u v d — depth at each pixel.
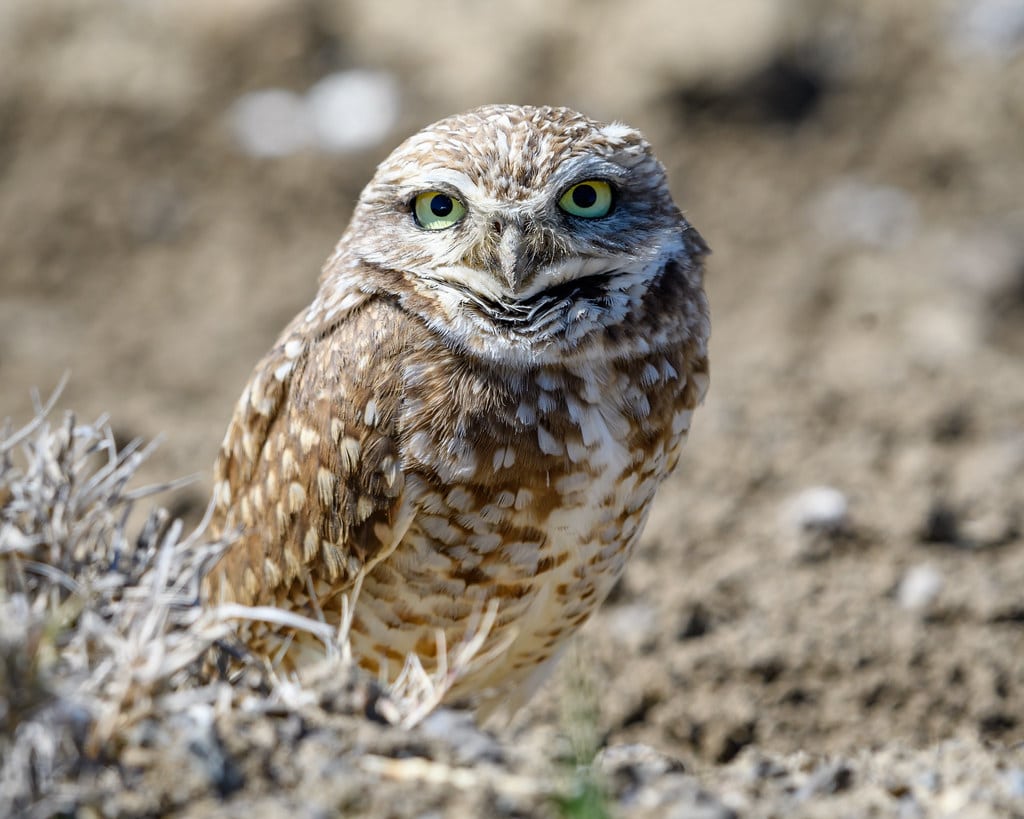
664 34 23.16
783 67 23.12
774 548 13.53
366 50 23.98
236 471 9.70
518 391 8.54
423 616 8.96
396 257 8.78
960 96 23.36
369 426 8.59
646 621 12.74
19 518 7.71
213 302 20.19
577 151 8.67
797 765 7.95
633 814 6.70
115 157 22.28
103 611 7.27
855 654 12.27
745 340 19.06
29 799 6.10
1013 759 8.03
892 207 21.94
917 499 13.91
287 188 22.08
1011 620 12.50
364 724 6.83
